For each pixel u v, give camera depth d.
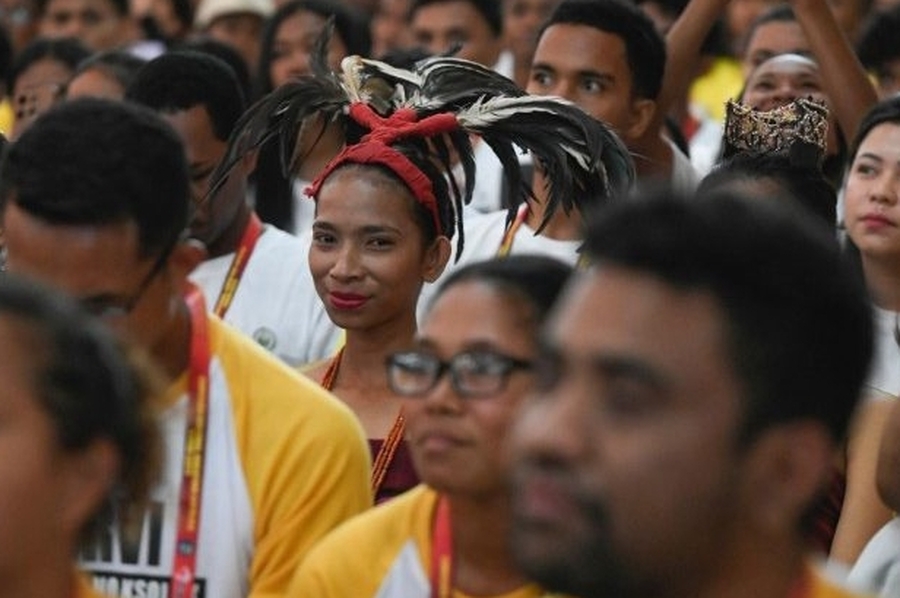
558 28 16.22
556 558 5.91
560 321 6.09
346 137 12.70
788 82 17.20
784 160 13.02
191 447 9.29
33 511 6.68
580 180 11.79
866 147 13.20
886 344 12.78
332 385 12.38
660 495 5.89
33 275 8.56
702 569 6.01
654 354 5.93
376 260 12.12
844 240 13.92
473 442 8.30
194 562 9.28
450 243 12.46
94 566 9.30
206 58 14.49
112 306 8.66
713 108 23.53
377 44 26.28
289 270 14.43
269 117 12.55
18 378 6.68
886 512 10.62
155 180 8.63
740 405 5.95
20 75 20.84
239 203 14.51
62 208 8.43
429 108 12.29
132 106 8.81
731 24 24.81
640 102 16.30
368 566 8.70
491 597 8.55
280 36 21.16
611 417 5.93
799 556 6.28
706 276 5.97
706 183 13.09
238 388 9.40
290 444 9.36
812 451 6.09
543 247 14.31
